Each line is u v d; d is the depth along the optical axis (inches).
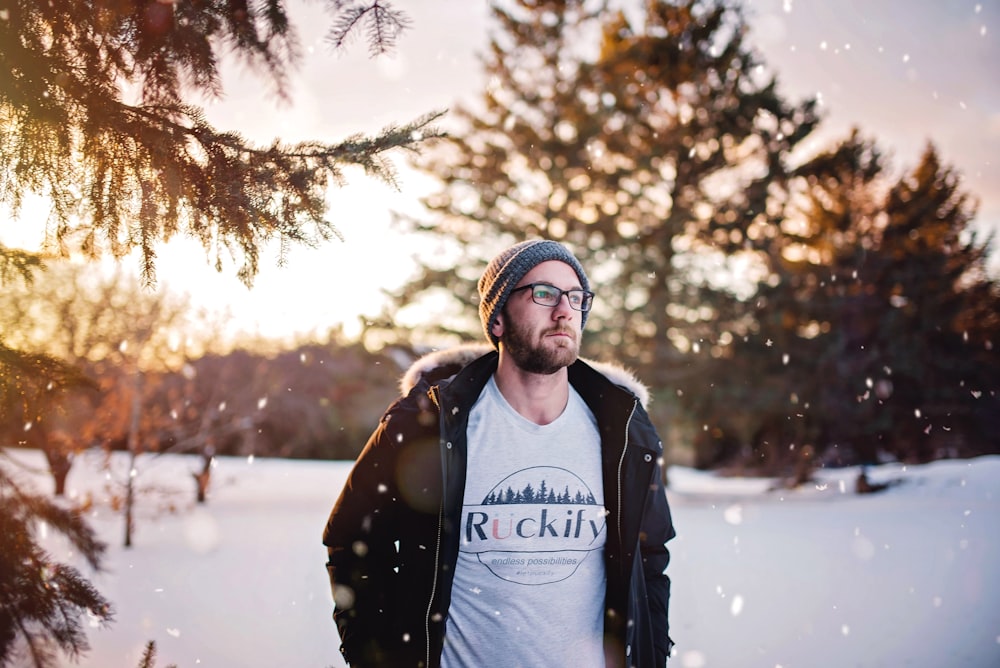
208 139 83.9
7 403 95.7
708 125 666.2
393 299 647.1
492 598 76.1
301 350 620.7
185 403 436.1
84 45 81.9
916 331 769.6
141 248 87.2
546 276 79.8
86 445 376.5
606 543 79.7
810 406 711.7
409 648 75.9
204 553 325.1
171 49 85.5
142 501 449.4
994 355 813.2
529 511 77.5
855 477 745.6
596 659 78.3
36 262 89.4
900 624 221.8
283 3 87.6
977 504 552.7
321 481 664.4
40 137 80.3
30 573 91.5
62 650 92.8
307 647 191.6
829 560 330.6
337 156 87.8
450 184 645.3
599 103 662.5
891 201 789.9
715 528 437.7
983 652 193.5
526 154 642.2
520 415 80.2
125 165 83.7
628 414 80.1
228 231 88.1
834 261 745.6
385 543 82.4
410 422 80.4
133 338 360.8
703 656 192.2
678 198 676.1
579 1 629.9
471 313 657.0
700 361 680.4
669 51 645.9
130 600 231.0
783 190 701.3
